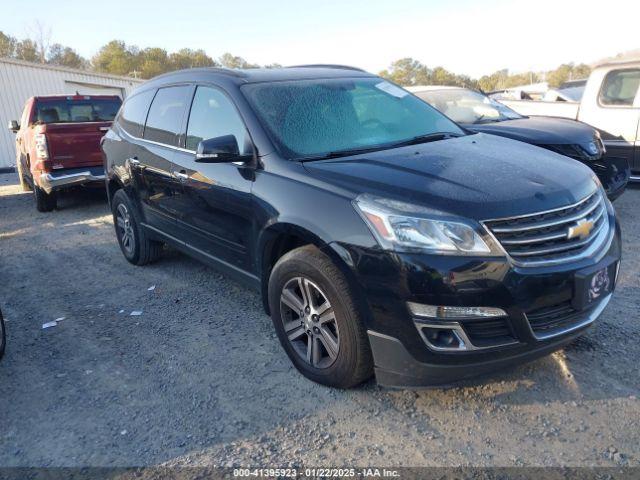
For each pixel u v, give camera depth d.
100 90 24.70
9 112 20.88
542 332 2.88
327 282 3.05
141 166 5.16
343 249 2.94
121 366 3.78
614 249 3.24
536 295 2.77
